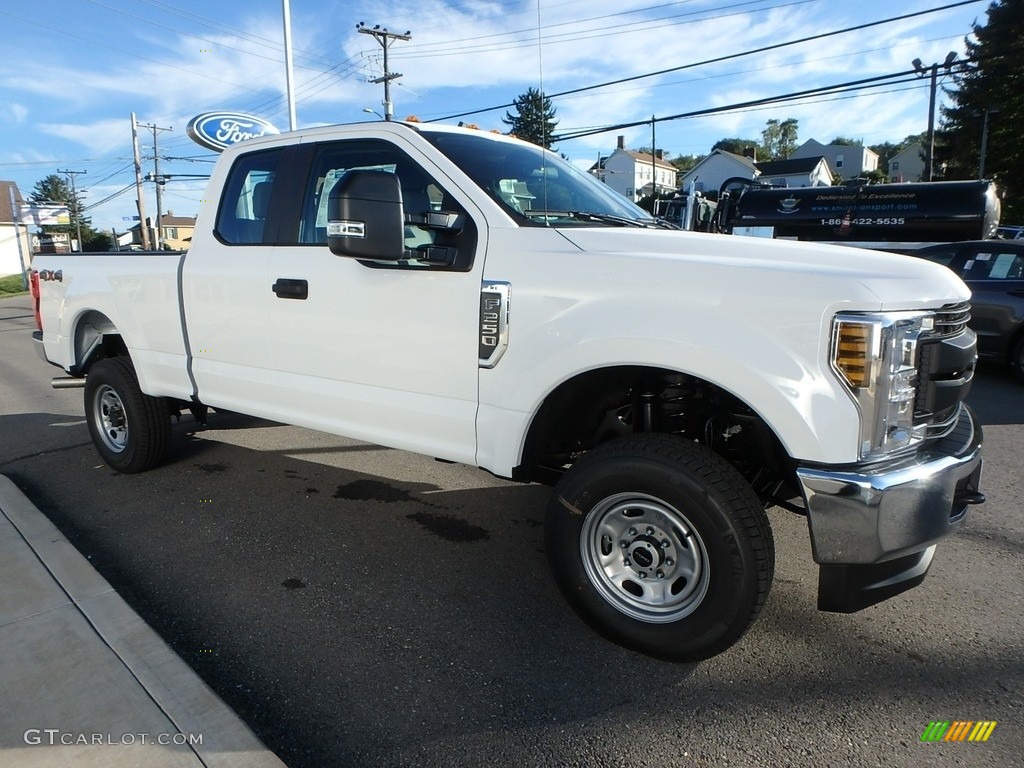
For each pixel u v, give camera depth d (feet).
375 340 11.12
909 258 9.20
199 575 11.81
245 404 13.41
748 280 8.17
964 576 11.78
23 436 20.77
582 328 9.01
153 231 194.29
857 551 7.89
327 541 13.17
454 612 10.62
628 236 9.49
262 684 8.87
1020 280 28.30
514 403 9.78
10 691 8.32
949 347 8.55
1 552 11.98
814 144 265.54
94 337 17.13
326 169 12.17
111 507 14.88
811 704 8.48
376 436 11.52
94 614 9.97
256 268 12.62
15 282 152.97
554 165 12.57
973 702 8.51
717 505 8.35
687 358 8.29
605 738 7.89
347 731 8.03
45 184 330.54
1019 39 127.44
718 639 8.70
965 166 138.72
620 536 9.48
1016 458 18.24
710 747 7.75
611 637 9.57
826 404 7.75
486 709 8.39
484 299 9.89
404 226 10.52
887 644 9.77
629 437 9.23
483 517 14.35
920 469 8.12
